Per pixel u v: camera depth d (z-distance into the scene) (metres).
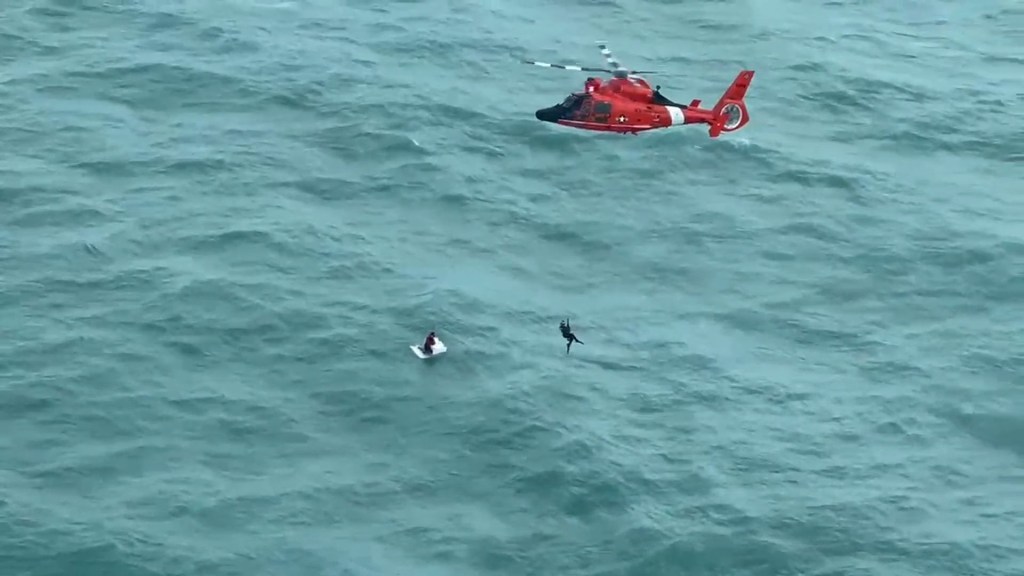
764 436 196.00
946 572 175.00
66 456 185.00
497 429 193.12
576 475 186.12
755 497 185.12
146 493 180.25
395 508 180.75
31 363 199.75
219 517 177.50
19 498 177.50
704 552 175.88
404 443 191.12
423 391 199.88
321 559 172.88
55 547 171.00
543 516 180.62
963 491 188.00
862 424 199.25
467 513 180.50
